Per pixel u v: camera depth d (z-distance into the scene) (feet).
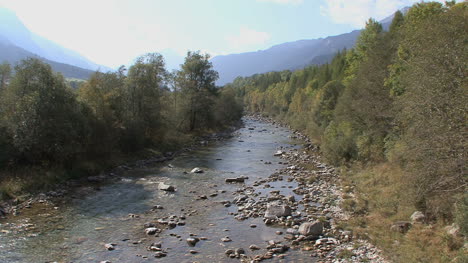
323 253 54.08
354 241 58.75
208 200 85.46
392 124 104.53
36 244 56.80
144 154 145.69
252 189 96.78
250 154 163.84
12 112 96.02
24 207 76.23
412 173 61.82
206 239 60.39
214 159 148.66
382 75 115.34
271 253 54.03
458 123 48.24
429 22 68.08
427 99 52.16
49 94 99.55
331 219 71.10
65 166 106.32
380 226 63.46
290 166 133.49
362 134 130.82
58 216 71.36
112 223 67.92
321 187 98.68
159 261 51.26
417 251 50.44
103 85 142.41
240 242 59.26
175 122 202.28
